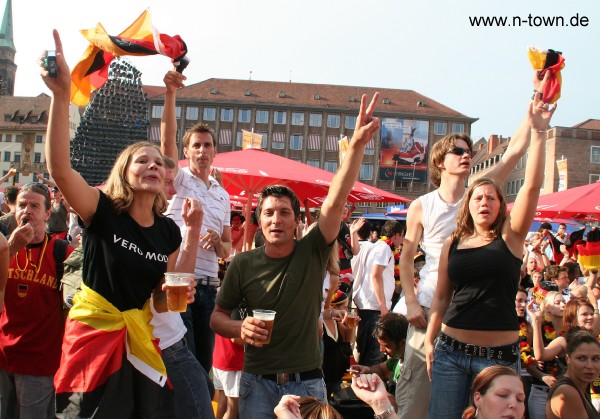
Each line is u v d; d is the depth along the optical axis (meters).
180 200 5.11
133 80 49.06
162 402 3.09
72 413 2.96
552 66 3.58
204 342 5.08
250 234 7.40
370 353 7.64
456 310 3.73
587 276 10.34
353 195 12.31
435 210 4.51
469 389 3.68
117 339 2.97
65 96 2.85
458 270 3.70
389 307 7.73
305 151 87.25
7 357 4.12
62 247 4.23
